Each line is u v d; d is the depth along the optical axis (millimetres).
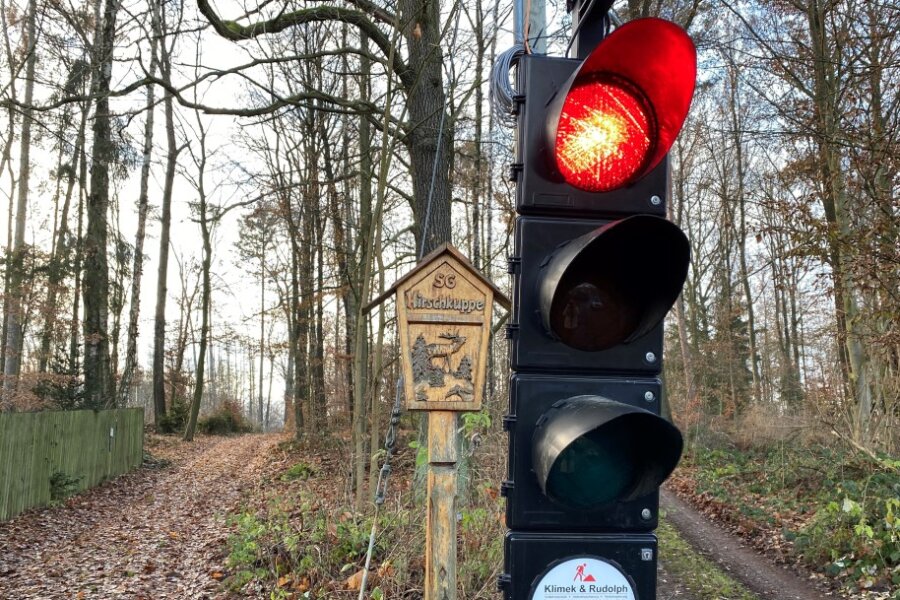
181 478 17703
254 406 74062
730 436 19906
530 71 2008
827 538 7801
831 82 10023
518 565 1856
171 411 32375
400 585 5590
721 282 30766
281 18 9383
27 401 18906
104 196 19406
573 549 1862
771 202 9766
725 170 24031
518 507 1873
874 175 8680
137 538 10500
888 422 10297
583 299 1845
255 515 8375
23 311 22453
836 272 9039
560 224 1973
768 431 16312
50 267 22516
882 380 10492
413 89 9453
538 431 1839
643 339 1944
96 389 19047
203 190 23594
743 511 10359
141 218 26500
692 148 22984
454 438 2768
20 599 7523
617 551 1865
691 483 13609
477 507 5879
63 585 8023
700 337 30547
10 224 29016
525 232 1968
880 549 7105
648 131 1896
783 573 7766
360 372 9195
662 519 10664
